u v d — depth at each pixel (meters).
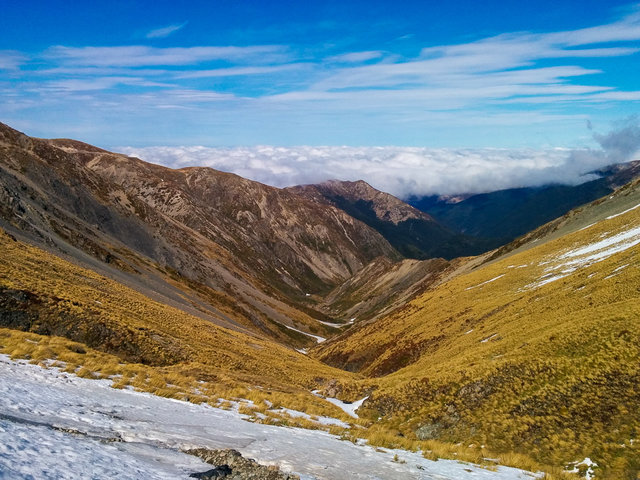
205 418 20.69
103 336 38.75
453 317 81.00
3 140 180.88
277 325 197.25
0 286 37.12
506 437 27.09
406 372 62.31
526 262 94.38
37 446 10.03
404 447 23.34
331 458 16.61
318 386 57.56
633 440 22.27
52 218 103.88
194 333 59.62
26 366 22.45
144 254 163.38
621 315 33.88
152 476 10.44
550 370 31.31
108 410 17.20
